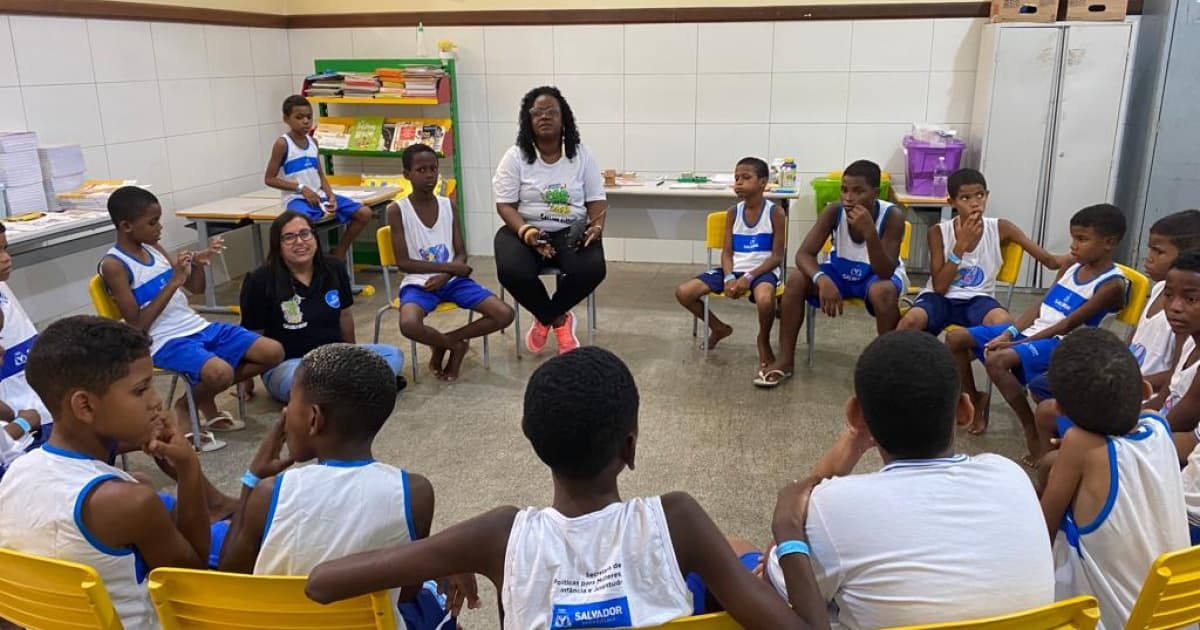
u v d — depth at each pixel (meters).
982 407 3.35
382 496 1.45
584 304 5.18
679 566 1.19
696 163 6.00
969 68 5.45
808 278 3.81
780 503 1.38
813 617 1.20
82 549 1.42
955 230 3.58
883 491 1.26
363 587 1.24
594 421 1.16
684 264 6.21
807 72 5.67
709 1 5.67
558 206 4.21
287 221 3.42
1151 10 5.08
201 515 1.67
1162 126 5.05
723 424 3.44
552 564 1.16
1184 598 1.34
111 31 4.72
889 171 5.75
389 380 1.54
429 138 6.03
